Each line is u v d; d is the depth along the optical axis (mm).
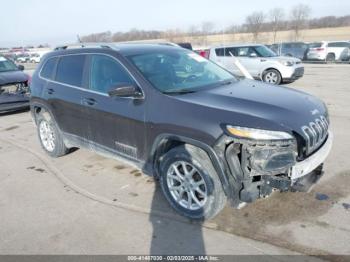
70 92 4625
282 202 3646
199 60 4629
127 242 3184
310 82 12914
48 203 3990
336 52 22156
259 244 3029
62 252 3092
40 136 5648
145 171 3846
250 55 13188
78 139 4773
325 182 4062
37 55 46469
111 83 4047
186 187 3441
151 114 3521
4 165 5312
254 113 3043
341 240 3020
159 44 4789
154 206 3773
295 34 56312
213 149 3049
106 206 3838
